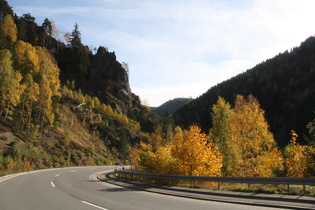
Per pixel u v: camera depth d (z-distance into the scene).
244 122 20.38
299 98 111.75
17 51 50.69
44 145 41.53
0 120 38.50
